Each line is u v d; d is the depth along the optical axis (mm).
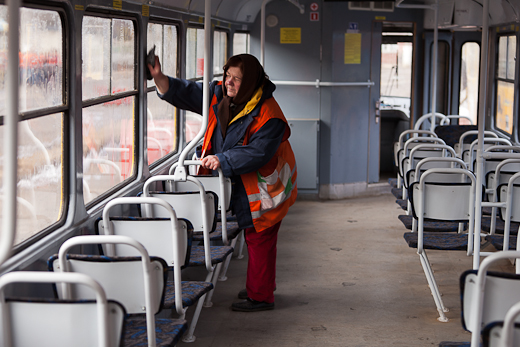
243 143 3619
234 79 3549
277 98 7941
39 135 2752
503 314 2092
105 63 3611
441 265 5191
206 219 3398
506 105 6668
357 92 8062
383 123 9672
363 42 7953
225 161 3504
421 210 3820
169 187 4281
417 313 4059
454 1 7363
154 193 3488
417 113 8453
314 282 4730
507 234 3746
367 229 6484
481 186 3537
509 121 6535
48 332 1768
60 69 2928
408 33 9086
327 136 7961
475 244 3586
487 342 1734
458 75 8492
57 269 2168
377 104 8227
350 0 7773
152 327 2143
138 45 4070
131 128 4156
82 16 3027
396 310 4117
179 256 2766
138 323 2578
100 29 3500
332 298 4355
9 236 1619
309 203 7887
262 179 3703
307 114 7945
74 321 1755
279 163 3742
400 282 4730
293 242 5961
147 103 4426
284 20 7781
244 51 7762
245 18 7465
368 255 5500
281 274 4945
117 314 1727
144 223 2795
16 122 1609
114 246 2826
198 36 5801
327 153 8000
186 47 5344
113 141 3822
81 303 1733
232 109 3688
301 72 7859
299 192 8086
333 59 7812
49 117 2842
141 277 2178
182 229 2787
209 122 3779
